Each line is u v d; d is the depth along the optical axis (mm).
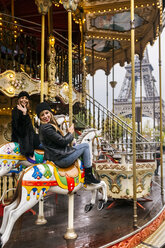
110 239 3525
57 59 9508
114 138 8094
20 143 3891
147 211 5035
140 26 9281
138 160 6383
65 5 3967
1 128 7719
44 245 3355
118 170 5219
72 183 3516
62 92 7449
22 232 3902
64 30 9828
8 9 8812
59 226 4180
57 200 6090
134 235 3859
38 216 4395
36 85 6758
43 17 5805
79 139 4629
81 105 8516
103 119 8094
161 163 6012
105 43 11234
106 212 5031
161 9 6895
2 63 8141
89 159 3809
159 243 4020
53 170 3344
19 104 3803
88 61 13805
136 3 7023
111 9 7441
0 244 2779
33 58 10305
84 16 7789
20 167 4445
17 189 3059
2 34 7738
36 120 5629
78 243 3400
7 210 2982
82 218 4625
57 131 3564
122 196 5262
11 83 6273
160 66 5961
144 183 5457
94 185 4035
